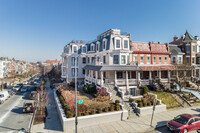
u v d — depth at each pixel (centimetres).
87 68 3166
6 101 2595
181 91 2538
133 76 2941
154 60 3209
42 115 1792
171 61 3409
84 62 3778
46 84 4878
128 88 2483
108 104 1777
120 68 2486
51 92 3366
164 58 3328
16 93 3378
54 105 2267
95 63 3086
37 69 12512
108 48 2733
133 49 3011
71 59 3662
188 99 2219
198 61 3566
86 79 3222
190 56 3459
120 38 2759
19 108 2161
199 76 3525
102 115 1504
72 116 1448
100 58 3055
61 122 1490
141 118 1639
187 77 3066
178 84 2725
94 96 2172
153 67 2980
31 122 1598
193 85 2967
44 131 1342
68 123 1361
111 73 2748
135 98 2123
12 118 1738
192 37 3600
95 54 3247
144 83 2733
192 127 1303
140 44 3189
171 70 3100
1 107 2214
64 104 1761
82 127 1415
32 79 6806
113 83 2453
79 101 1291
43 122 1563
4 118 1739
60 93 2539
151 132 1337
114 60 2695
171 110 1914
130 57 2883
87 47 3809
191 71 3256
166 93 2412
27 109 1912
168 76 3014
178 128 1261
